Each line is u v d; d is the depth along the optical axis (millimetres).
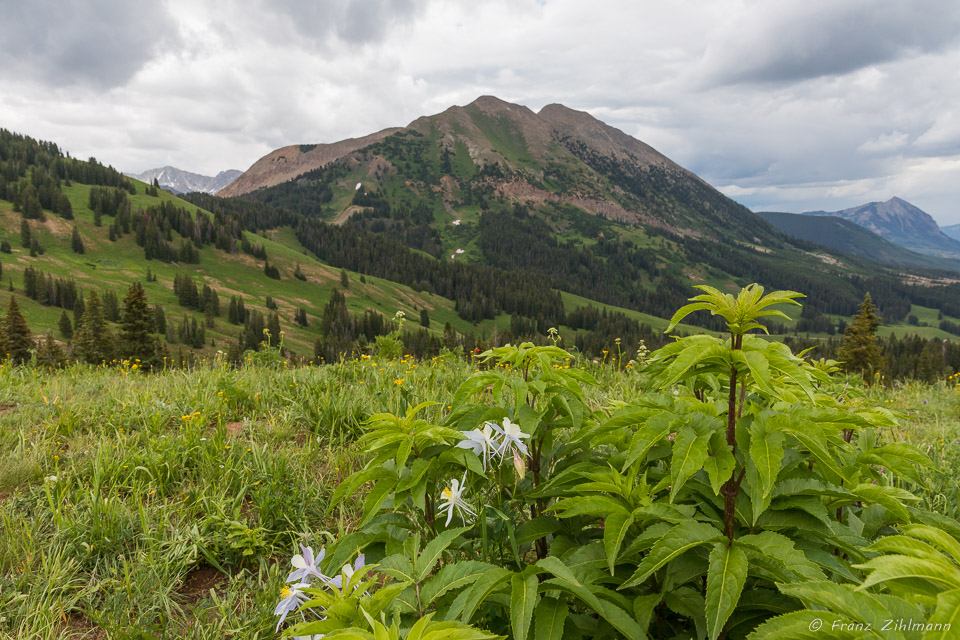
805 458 1756
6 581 2797
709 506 1768
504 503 2260
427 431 1964
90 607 2652
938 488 3727
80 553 3115
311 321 176750
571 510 1769
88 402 5934
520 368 2529
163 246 193375
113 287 164500
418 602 1585
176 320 150125
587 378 2293
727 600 1352
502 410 2211
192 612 2768
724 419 1854
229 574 3059
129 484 3951
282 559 3270
